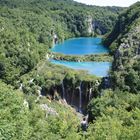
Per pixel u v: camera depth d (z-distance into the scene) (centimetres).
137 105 5681
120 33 19462
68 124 4206
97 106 6506
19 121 3091
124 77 8069
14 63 11969
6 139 2311
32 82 10138
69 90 9856
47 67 12225
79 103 9688
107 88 8425
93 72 11606
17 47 12700
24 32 16312
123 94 7081
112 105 6231
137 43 9669
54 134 3853
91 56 15062
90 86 9594
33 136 3588
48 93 9875
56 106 8888
